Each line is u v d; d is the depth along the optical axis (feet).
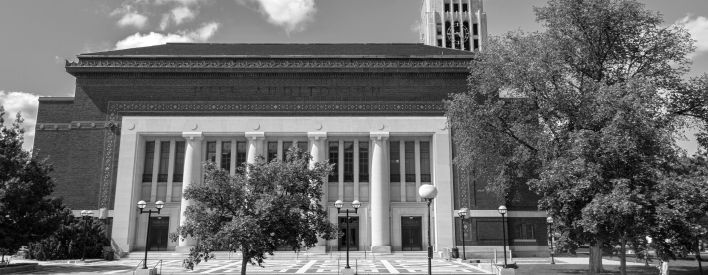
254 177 56.34
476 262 128.88
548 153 82.33
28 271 101.30
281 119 159.02
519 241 153.28
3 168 100.07
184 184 154.61
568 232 66.03
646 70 86.07
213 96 160.04
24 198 99.04
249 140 158.51
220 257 147.13
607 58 88.84
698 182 59.52
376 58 161.79
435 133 159.33
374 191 156.66
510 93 93.04
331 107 160.35
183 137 159.12
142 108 159.12
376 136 159.12
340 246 157.28
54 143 158.71
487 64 96.63
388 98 161.27
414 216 160.25
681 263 107.65
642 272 90.58
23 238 100.17
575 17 86.79
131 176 154.30
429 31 316.40
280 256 145.89
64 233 134.62
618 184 56.03
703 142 85.46
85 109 159.33
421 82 161.99
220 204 55.83
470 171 117.39
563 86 84.53
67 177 155.12
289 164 57.62
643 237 58.23
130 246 151.23
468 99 99.45
